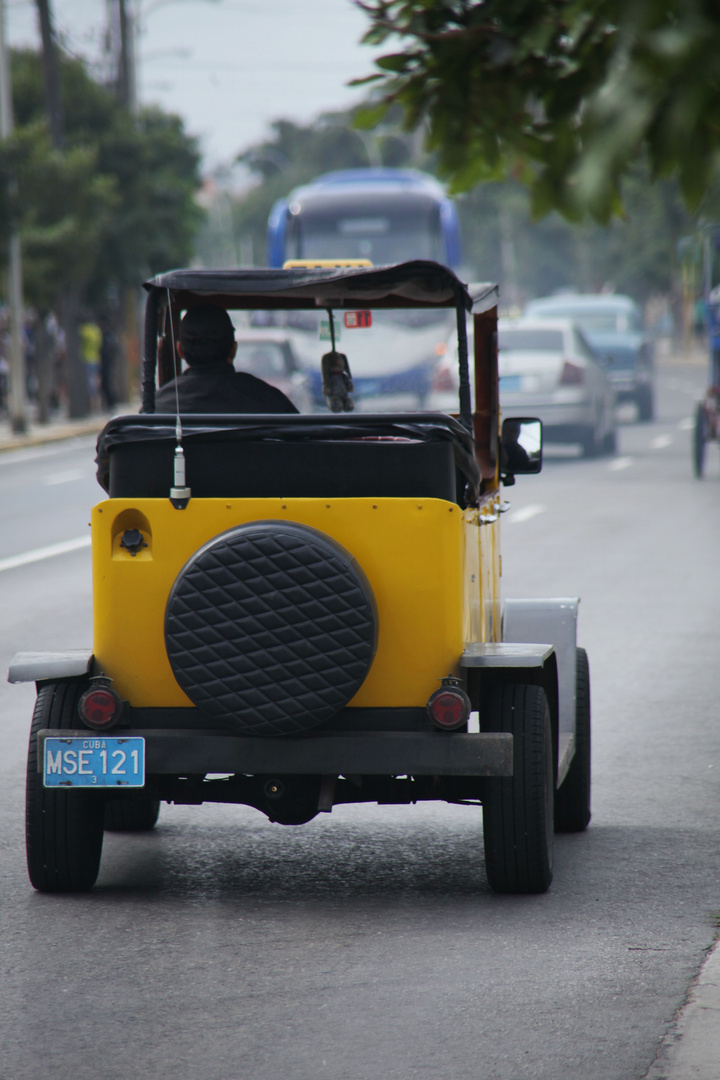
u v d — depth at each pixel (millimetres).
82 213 147750
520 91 13898
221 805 29781
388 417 22141
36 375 169375
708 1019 17938
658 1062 16719
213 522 22156
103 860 25703
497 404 27875
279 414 22656
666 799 29016
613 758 32125
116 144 173250
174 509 22219
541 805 22641
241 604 21234
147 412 25453
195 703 21438
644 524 72500
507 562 61094
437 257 124125
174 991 19172
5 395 173000
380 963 20156
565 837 26656
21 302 146250
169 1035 17719
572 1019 18031
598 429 107062
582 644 44750
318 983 19406
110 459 22703
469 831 27516
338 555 21250
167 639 21359
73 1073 16656
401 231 124062
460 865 25141
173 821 28516
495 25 14109
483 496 25547
